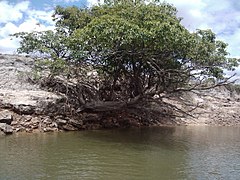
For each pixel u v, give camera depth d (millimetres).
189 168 14703
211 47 22953
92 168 13906
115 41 20500
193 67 23797
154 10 22344
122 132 24797
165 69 24641
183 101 32281
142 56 22969
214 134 26484
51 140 19531
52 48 25016
